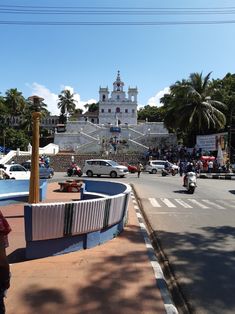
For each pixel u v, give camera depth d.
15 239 9.14
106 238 8.94
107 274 6.45
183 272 6.97
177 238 9.83
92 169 36.28
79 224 7.87
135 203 16.20
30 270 6.61
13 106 92.06
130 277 6.32
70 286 5.85
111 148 62.00
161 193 21.36
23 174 28.17
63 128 99.56
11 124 98.81
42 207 7.25
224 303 5.54
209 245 9.08
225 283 6.39
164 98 76.44
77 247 7.96
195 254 8.24
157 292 5.68
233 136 57.56
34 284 5.92
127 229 10.39
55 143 71.25
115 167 35.38
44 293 5.55
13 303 5.19
